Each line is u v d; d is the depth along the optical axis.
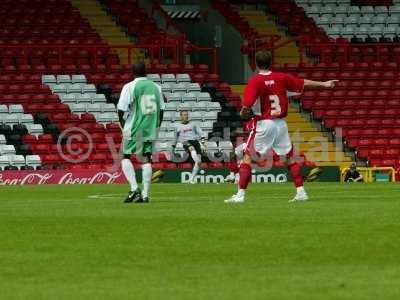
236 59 126.00
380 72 121.06
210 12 131.62
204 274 26.44
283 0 134.62
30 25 122.94
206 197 59.81
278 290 23.83
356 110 115.12
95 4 128.75
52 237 34.78
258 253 30.23
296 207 47.06
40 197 63.25
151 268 27.53
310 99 114.81
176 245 32.12
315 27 131.62
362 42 130.75
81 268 27.62
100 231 36.28
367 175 103.06
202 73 118.88
